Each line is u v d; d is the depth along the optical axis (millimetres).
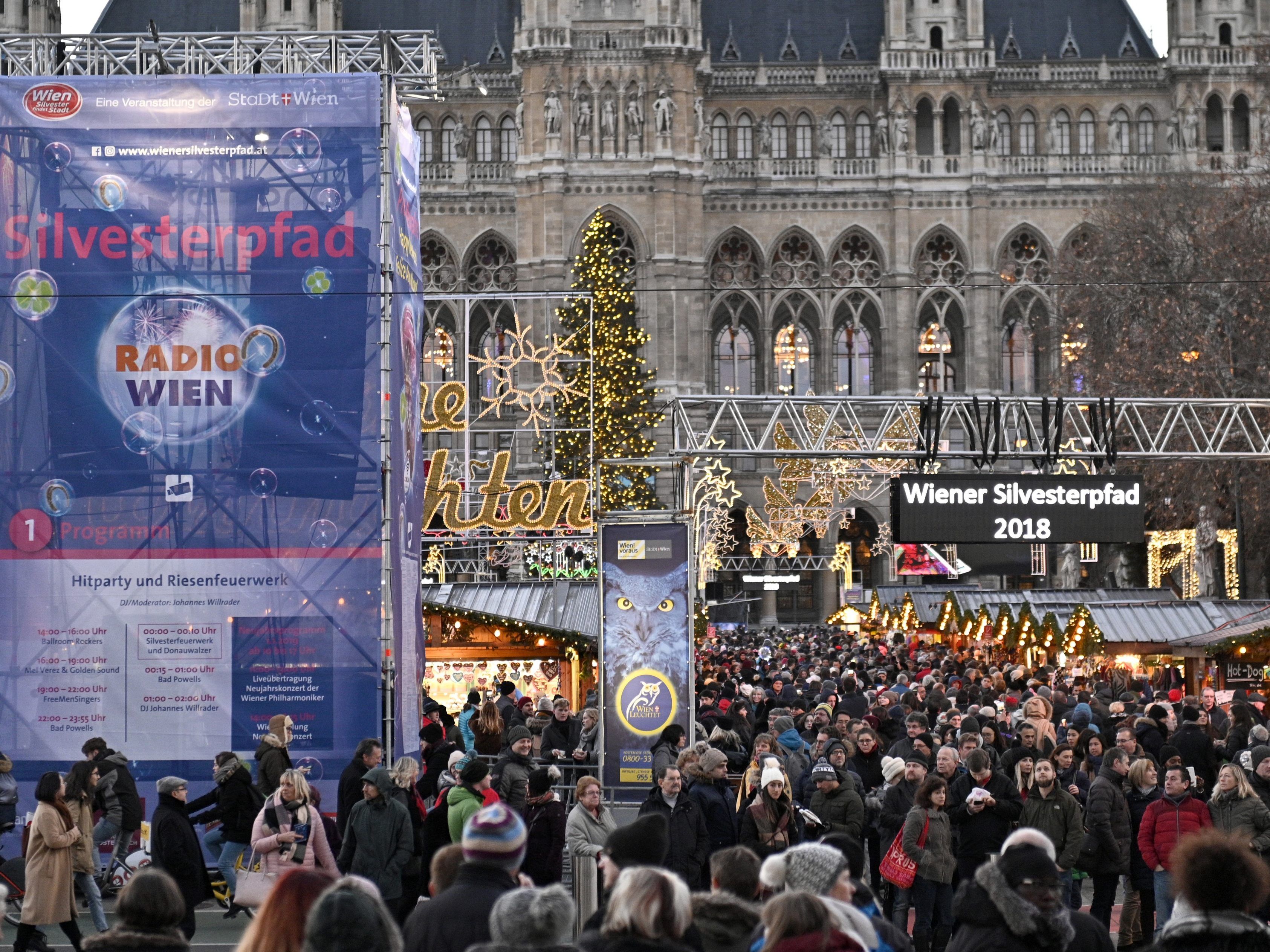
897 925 18484
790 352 112062
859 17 121000
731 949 10711
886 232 111312
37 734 24859
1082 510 33312
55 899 18094
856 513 110875
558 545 49031
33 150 25500
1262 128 83812
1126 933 19609
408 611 26906
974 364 109812
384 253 25438
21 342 25312
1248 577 74438
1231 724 24938
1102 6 121750
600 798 17203
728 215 111812
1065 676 40844
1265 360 64688
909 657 53812
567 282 107312
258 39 27359
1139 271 74625
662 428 103688
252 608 25109
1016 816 17719
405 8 121125
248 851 20422
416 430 28734
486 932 10352
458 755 21000
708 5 122125
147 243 25453
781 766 17891
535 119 108125
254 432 25281
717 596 77375
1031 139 114500
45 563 25062
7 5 113688
